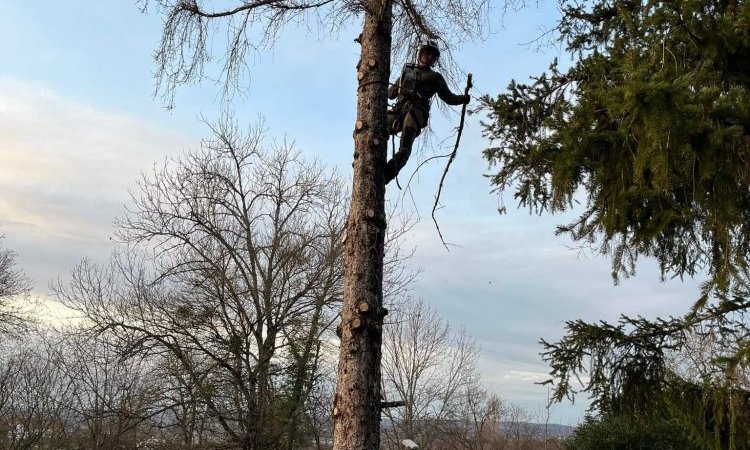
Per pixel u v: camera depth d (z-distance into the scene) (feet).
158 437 66.08
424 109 17.81
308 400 66.64
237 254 68.74
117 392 71.77
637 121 14.76
